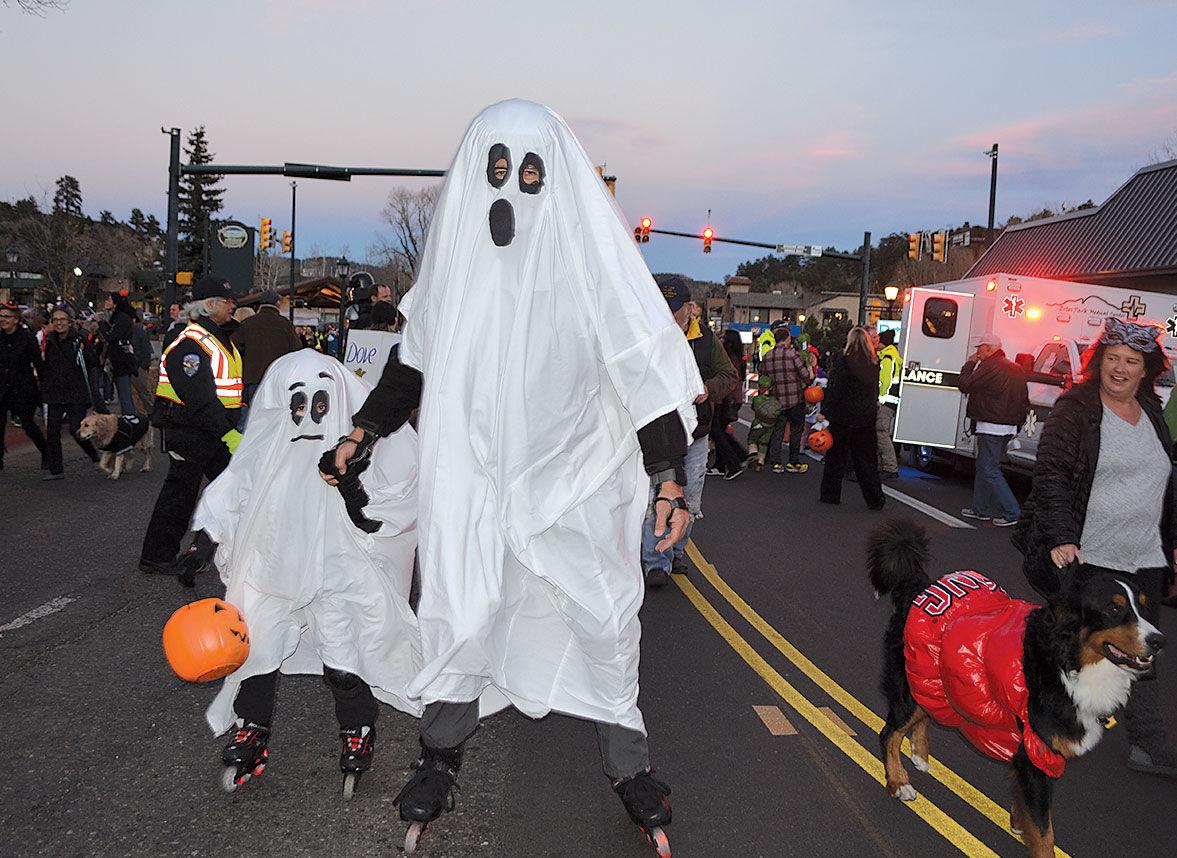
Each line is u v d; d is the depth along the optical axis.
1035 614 3.42
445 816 3.85
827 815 3.94
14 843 3.52
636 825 3.72
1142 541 4.23
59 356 11.42
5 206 58.91
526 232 3.13
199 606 3.59
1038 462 4.27
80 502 10.16
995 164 31.98
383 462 3.74
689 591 7.42
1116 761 4.62
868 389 10.76
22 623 6.16
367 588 3.75
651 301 3.15
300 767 4.24
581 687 3.31
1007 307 13.06
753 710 5.07
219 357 7.14
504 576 3.22
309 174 19.16
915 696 3.86
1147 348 4.11
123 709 4.82
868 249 30.66
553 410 3.11
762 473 13.93
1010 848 3.71
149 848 3.51
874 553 4.12
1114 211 26.72
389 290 10.74
